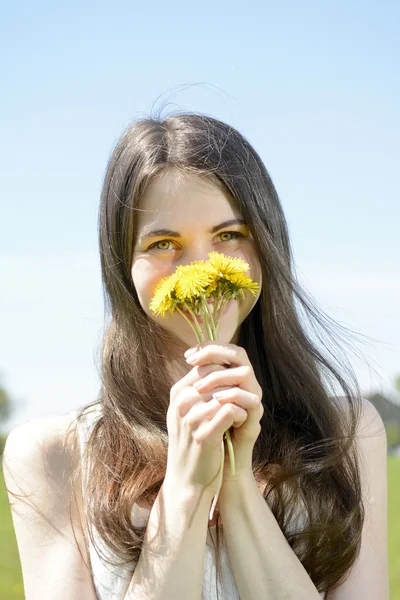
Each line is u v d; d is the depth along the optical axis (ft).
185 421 6.21
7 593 21.52
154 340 7.41
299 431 7.81
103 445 7.28
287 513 7.32
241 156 7.13
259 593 6.47
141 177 6.77
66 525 7.06
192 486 6.40
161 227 6.71
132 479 7.05
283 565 6.52
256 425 6.23
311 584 6.56
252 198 7.01
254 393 6.18
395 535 29.55
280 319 7.58
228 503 6.61
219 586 6.92
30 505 7.14
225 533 6.63
